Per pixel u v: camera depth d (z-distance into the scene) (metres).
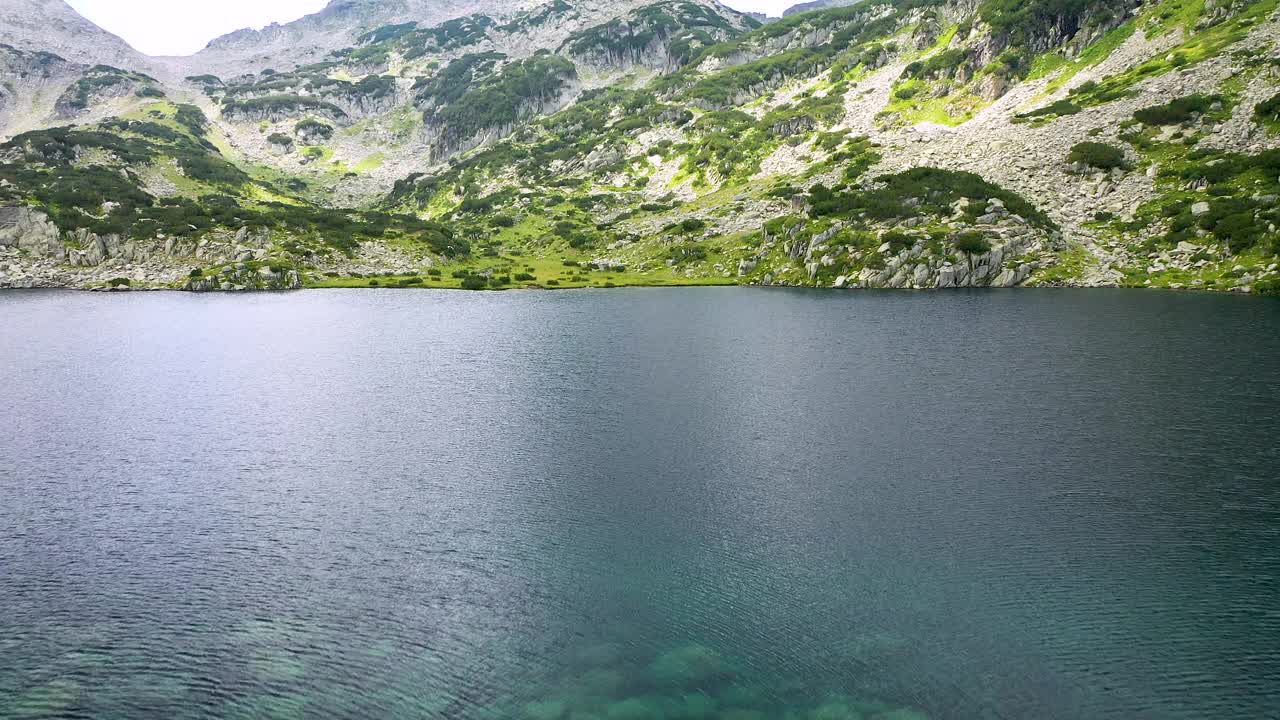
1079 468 41.47
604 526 36.34
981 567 31.02
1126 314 93.06
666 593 29.89
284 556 34.09
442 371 75.69
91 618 28.97
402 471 45.12
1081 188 154.00
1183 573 29.92
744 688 23.64
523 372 73.81
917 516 36.19
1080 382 60.16
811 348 81.69
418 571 32.28
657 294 148.00
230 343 97.31
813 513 37.03
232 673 25.23
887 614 27.80
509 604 29.39
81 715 23.09
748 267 167.50
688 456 46.25
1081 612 27.44
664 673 24.61
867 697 23.06
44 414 60.75
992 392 58.38
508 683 24.27
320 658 25.98
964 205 152.25
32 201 193.75
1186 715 21.94
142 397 66.69
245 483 43.81
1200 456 42.56
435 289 169.62
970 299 117.19
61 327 113.50
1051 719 21.91
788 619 27.66
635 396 62.22
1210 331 79.38
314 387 69.62
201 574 32.50
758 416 54.72
